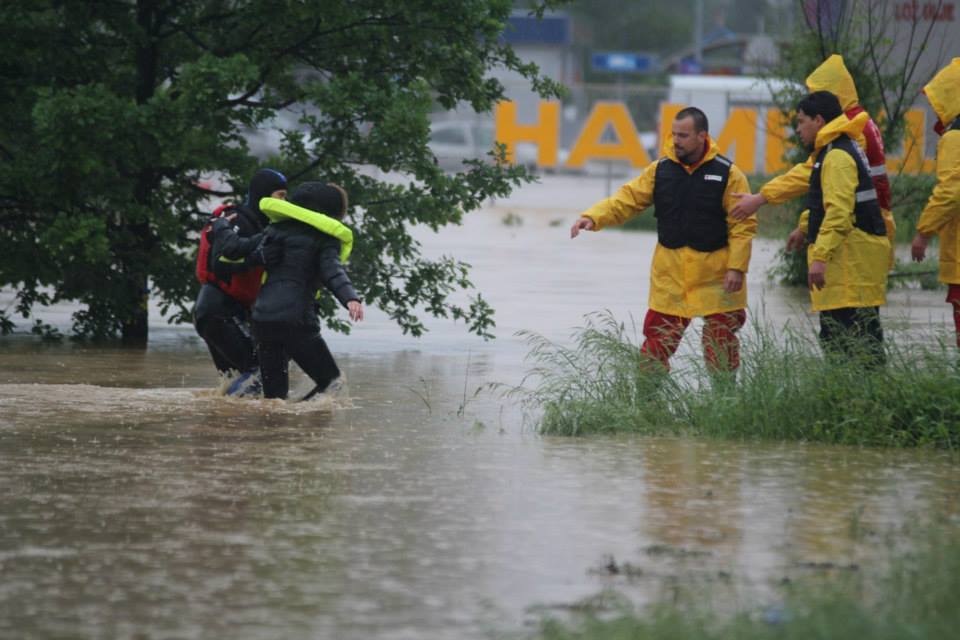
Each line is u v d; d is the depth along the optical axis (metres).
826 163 33.12
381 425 31.33
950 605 17.20
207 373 40.16
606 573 19.27
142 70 49.34
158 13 48.88
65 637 16.61
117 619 17.27
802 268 69.12
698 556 20.19
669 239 34.97
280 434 29.84
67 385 36.84
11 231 48.34
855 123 33.28
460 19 48.03
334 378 34.94
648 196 35.34
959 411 29.80
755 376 31.69
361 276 49.12
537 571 19.42
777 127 77.88
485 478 25.47
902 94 69.06
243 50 48.72
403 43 48.94
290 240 34.47
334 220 34.50
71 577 18.94
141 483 24.61
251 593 18.33
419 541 20.94
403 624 17.14
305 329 34.56
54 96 45.59
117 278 48.44
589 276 74.06
